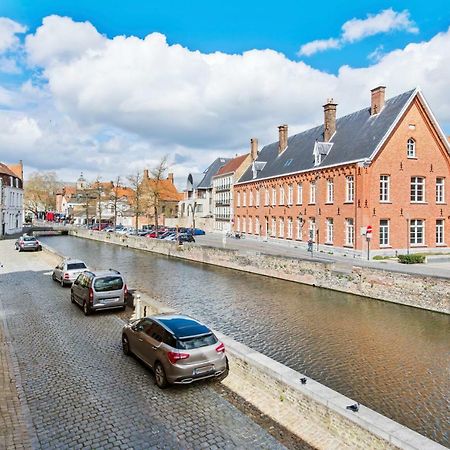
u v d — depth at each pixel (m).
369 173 34.03
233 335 16.17
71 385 10.06
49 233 76.62
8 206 66.62
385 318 18.59
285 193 47.50
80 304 17.98
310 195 42.47
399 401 10.64
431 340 15.54
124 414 8.66
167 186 93.75
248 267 32.34
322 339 15.67
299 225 44.44
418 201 36.12
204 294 24.06
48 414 8.61
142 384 10.20
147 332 11.02
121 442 7.61
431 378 12.10
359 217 34.47
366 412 7.30
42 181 127.00
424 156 36.06
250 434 7.93
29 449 7.31
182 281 28.42
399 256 30.83
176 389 9.92
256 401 9.21
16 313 17.31
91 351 12.60
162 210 88.25
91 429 8.04
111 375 10.73
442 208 36.97
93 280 17.08
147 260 40.06
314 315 19.19
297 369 12.77
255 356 10.04
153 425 8.23
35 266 32.53
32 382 10.20
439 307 19.27
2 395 9.41
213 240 54.44
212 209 76.00
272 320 18.33
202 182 80.06
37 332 14.54
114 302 17.25
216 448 7.46
